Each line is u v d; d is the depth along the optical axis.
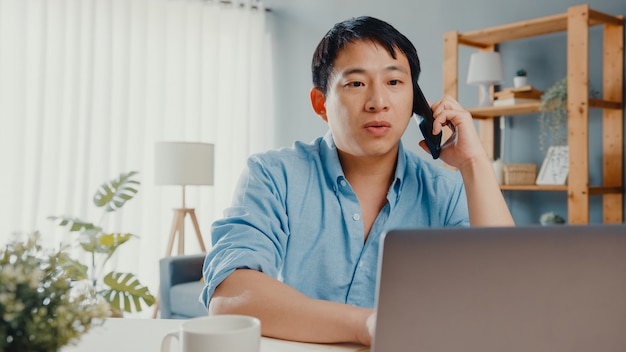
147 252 4.60
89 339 0.93
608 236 0.61
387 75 1.11
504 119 3.55
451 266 0.59
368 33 1.11
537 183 3.18
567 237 0.60
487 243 0.59
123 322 1.05
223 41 5.05
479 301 0.59
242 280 0.96
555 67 3.38
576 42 2.87
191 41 4.85
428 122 1.22
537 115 3.42
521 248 0.59
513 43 3.55
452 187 1.29
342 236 1.22
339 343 0.89
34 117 4.16
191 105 4.86
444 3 3.98
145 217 4.62
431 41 4.06
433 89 4.05
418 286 0.59
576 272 0.60
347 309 0.88
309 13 4.95
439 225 1.27
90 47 4.33
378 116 1.10
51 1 4.22
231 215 1.15
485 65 3.33
